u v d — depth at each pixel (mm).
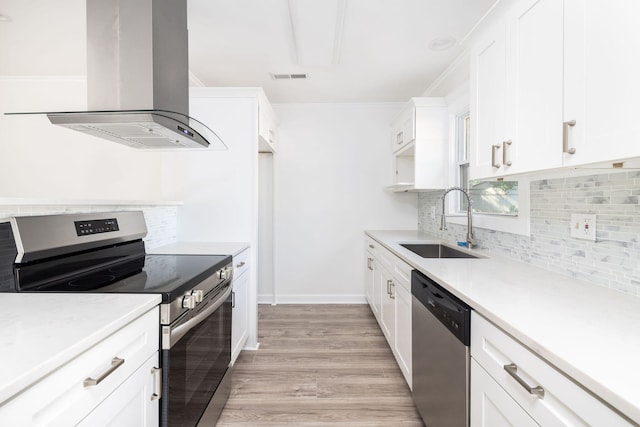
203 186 2531
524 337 771
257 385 2035
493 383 951
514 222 1782
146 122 1284
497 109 1401
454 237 2635
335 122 3672
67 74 2318
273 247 3703
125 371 875
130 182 2301
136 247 1796
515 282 1277
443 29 2076
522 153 1227
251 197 2518
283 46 2305
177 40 1477
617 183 1164
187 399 1234
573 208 1370
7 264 1100
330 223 3709
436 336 1388
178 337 1123
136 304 954
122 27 1292
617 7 810
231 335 1887
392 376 2150
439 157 2715
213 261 1691
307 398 1905
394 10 1869
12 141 2229
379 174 3686
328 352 2488
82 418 710
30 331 744
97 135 1488
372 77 2869
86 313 872
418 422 1705
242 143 2518
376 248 2965
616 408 550
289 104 3658
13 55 2146
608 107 841
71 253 1341
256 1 1789
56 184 2236
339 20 1939
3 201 1034
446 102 2709
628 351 680
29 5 1666
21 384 547
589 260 1279
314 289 3723
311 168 3684
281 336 2787
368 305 3639
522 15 1221
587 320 862
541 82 1116
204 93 2502
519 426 823
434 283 1470
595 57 882
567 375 662
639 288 1074
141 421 960
